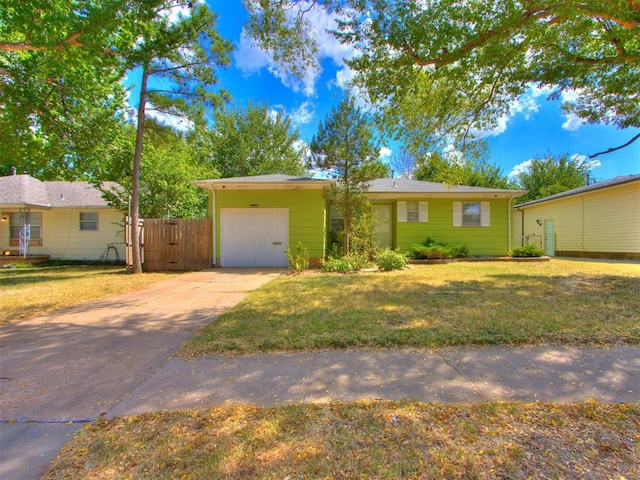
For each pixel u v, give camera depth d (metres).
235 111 25.11
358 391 2.59
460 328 3.99
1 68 7.81
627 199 13.88
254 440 2.00
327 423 2.17
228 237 12.16
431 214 14.52
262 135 25.89
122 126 11.54
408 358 3.21
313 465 1.79
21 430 2.17
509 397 2.47
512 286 6.94
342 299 5.77
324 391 2.60
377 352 3.37
